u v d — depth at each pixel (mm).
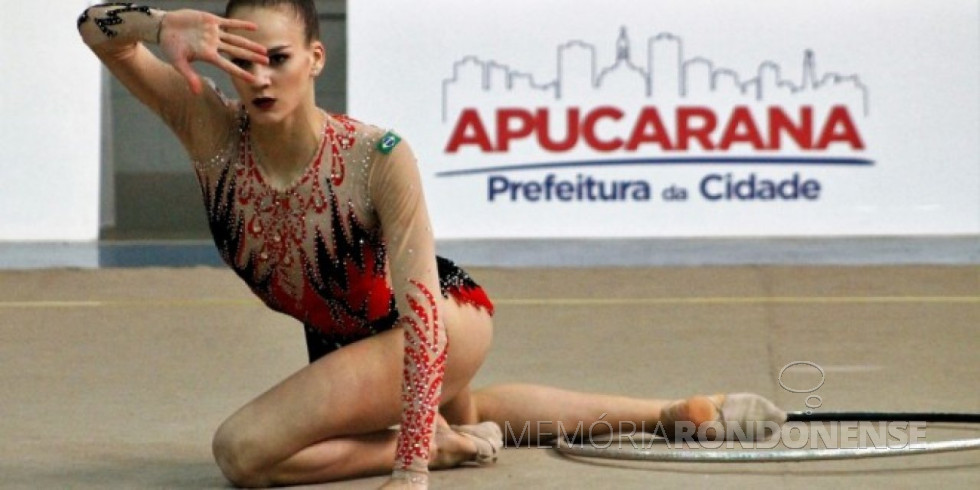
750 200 26781
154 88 9094
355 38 26688
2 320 17766
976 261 23500
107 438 11086
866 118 26859
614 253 24734
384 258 9430
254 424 9133
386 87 26656
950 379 13703
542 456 10484
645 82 26641
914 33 26938
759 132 26750
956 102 26984
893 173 26938
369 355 9328
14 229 27016
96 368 14508
